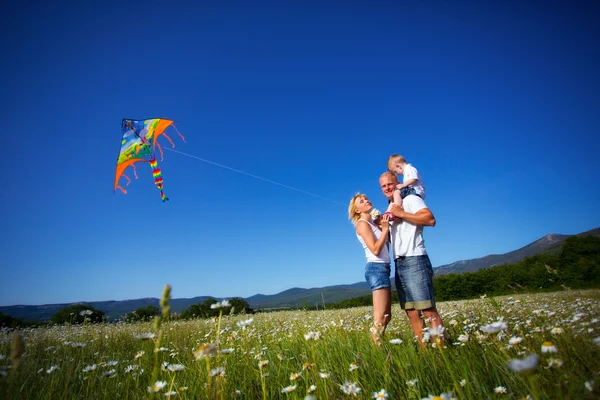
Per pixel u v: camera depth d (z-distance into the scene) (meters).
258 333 5.04
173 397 2.27
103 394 2.61
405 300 3.54
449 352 2.60
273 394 2.40
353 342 3.58
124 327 7.23
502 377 2.02
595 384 1.53
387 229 3.64
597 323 2.65
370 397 2.00
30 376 2.91
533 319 3.61
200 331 5.96
